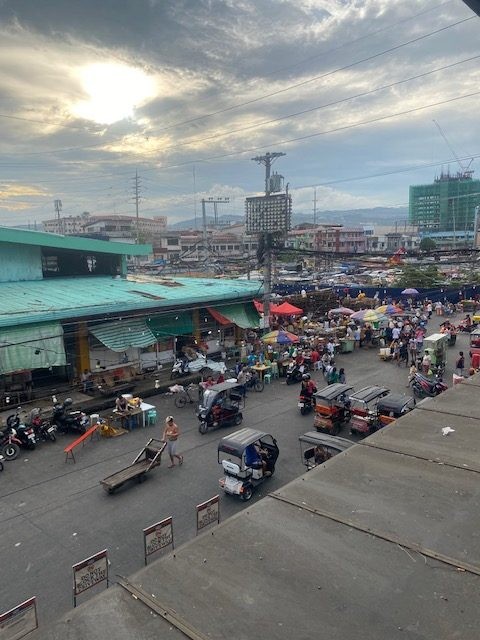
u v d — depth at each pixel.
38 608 9.98
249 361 28.25
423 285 57.19
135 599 4.36
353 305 47.75
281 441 18.73
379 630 3.91
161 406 23.06
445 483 6.21
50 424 19.27
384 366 29.98
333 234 122.81
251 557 4.89
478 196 148.38
